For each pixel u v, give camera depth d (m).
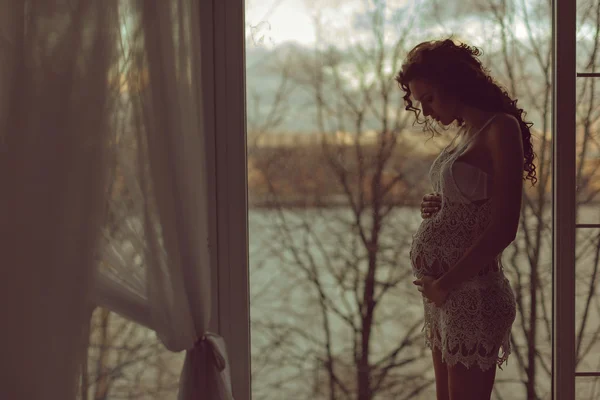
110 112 1.46
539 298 2.20
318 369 2.24
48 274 1.43
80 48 1.42
